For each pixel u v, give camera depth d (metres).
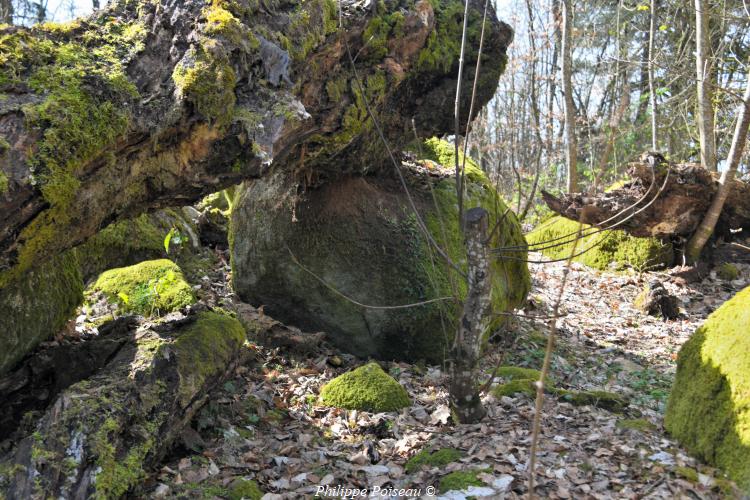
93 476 2.99
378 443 4.24
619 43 17.97
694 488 3.18
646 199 8.96
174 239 6.11
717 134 14.93
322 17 4.25
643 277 9.59
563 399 4.77
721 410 3.49
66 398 3.28
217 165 3.65
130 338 4.02
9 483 2.89
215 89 3.35
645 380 5.90
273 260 6.31
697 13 11.00
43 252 3.21
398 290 5.95
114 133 3.09
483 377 5.44
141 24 3.48
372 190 6.28
